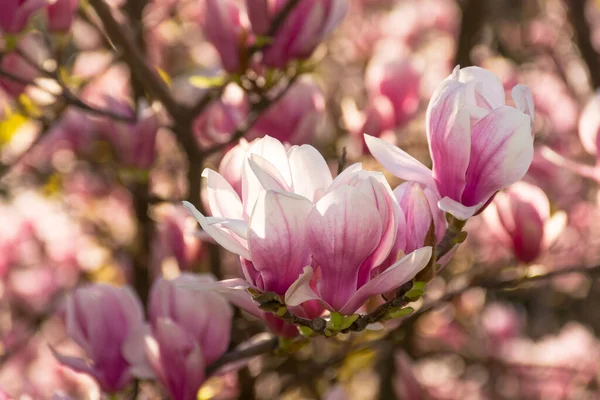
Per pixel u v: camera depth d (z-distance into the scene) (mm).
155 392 1981
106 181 3299
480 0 2410
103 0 1763
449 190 1357
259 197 1315
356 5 4336
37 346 3191
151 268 2381
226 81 1840
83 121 2262
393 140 2141
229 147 1944
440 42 3973
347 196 1318
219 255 1920
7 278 3268
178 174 2854
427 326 3188
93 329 1649
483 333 3211
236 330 1933
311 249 1337
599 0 3086
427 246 1336
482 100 1356
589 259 3137
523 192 1659
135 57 1805
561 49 3838
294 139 1928
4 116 2371
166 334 1552
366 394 2750
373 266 1355
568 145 3311
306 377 1934
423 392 2041
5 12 1798
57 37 1869
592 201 3109
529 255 1662
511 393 3023
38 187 3072
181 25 3248
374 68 2170
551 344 3158
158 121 2043
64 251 3318
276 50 1828
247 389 1967
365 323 1372
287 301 1341
